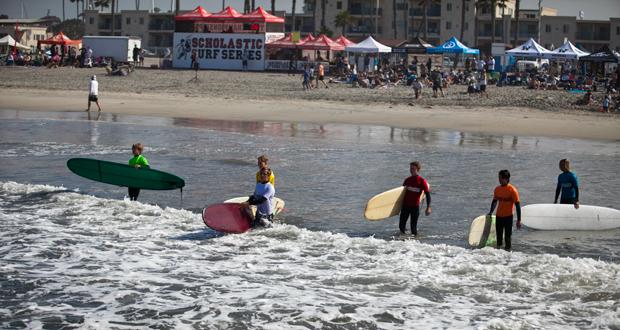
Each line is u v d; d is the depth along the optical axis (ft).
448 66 347.36
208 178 93.86
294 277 56.34
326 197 83.56
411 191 68.39
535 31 526.16
